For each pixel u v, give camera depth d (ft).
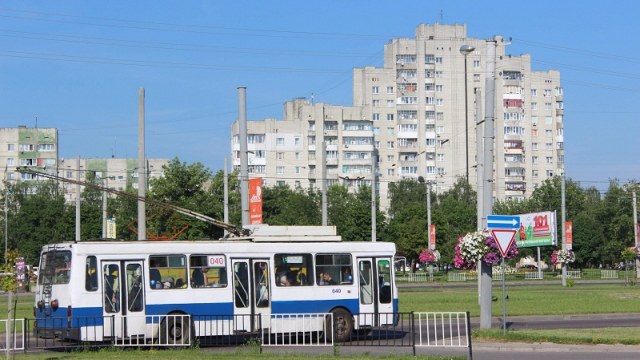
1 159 511.40
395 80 470.80
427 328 88.17
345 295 96.58
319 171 460.96
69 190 523.70
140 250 88.94
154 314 88.58
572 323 118.21
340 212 295.48
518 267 397.39
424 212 340.39
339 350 80.28
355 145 463.01
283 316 92.84
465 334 92.89
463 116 474.90
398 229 329.72
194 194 200.34
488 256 99.40
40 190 444.14
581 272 325.42
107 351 81.46
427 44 472.85
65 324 85.46
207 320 90.43
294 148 460.96
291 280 94.84
